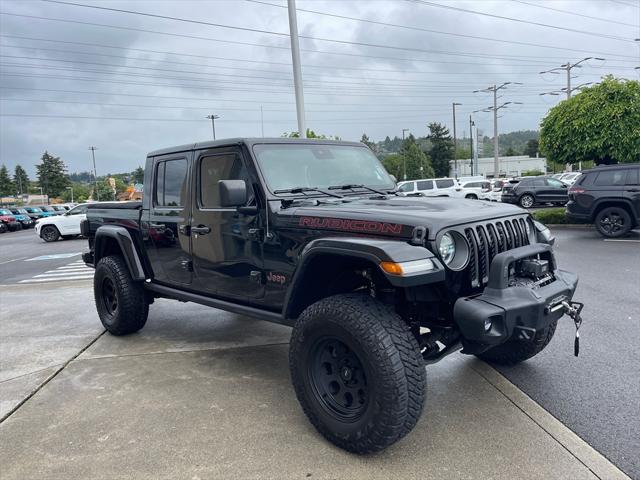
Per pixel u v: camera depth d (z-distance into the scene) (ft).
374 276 10.53
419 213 9.88
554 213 49.03
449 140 289.53
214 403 11.87
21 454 9.86
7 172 356.79
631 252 31.58
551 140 56.08
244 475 8.94
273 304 11.85
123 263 17.21
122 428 10.77
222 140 12.80
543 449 9.50
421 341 10.94
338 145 14.25
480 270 10.03
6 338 17.93
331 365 9.99
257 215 11.84
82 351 16.11
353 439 9.28
